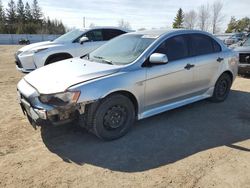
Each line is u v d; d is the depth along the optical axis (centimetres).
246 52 863
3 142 410
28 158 368
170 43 482
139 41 483
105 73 405
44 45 852
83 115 385
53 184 314
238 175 333
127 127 432
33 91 388
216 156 376
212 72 557
